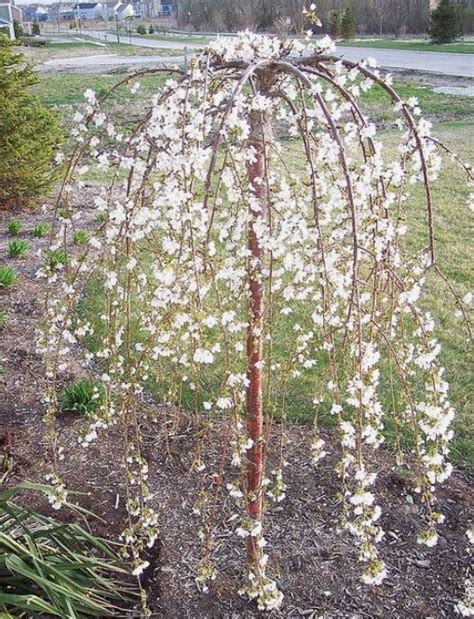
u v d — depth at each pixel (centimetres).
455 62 2031
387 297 226
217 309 182
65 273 232
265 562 241
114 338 239
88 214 733
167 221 186
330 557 274
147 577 265
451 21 2464
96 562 249
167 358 422
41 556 238
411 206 779
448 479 324
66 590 226
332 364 212
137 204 189
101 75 1888
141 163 191
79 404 377
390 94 190
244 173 220
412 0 2812
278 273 221
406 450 345
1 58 731
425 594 257
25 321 501
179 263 171
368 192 183
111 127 205
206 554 227
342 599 255
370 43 2572
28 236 694
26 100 771
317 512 300
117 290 223
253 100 177
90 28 5716
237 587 259
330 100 198
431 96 1500
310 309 478
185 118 172
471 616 246
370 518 194
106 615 241
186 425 365
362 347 186
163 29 3884
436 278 576
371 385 198
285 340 440
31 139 745
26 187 754
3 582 234
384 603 253
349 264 225
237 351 224
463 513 299
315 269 191
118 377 249
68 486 320
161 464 335
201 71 194
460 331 483
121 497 312
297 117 190
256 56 199
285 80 211
